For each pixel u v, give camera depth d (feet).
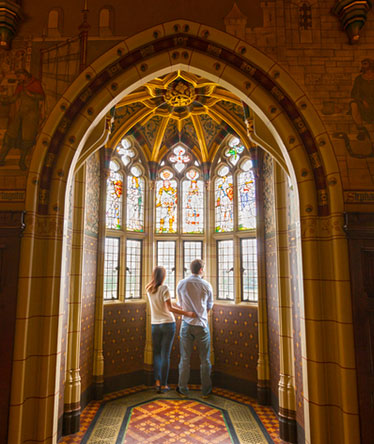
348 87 9.39
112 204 16.60
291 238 11.27
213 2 9.84
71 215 12.21
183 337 14.74
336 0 9.76
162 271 15.31
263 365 13.96
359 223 8.57
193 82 13.55
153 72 9.95
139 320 16.72
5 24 9.54
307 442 8.82
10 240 8.87
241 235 16.57
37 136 9.43
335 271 8.68
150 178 17.97
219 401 14.15
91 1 9.97
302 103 9.31
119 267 16.71
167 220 18.10
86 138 10.29
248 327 15.23
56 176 9.48
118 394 14.92
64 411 11.29
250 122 11.15
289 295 11.91
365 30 9.64
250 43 9.59
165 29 9.66
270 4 9.78
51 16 9.95
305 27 9.67
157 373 15.23
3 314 8.61
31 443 8.53
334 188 8.90
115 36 9.78
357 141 9.13
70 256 12.15
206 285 14.85
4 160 9.30
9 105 9.55
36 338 8.90
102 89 9.87
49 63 9.75
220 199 17.83
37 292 9.04
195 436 11.10
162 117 16.75
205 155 17.97
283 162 10.55
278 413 12.04
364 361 8.21
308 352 8.77
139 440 10.83
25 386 8.58
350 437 7.98
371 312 8.39
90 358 14.15
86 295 13.69
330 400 8.51
